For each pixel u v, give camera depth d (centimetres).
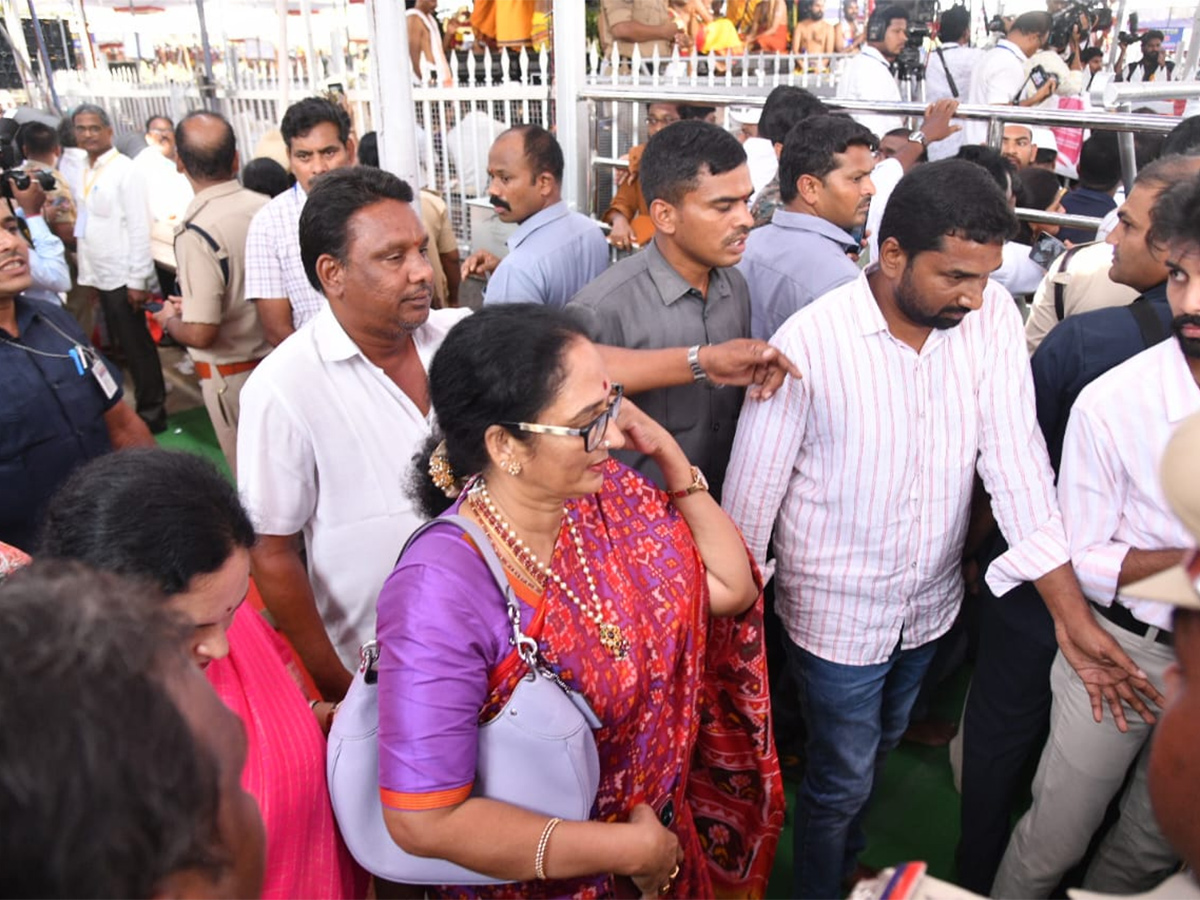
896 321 179
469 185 496
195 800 53
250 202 350
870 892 85
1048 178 368
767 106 346
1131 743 179
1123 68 757
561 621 129
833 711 203
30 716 48
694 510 159
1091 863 209
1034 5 716
